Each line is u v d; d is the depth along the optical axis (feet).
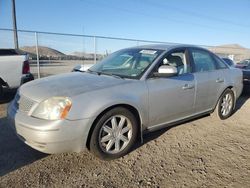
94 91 11.89
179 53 15.98
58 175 11.12
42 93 11.75
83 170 11.55
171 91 14.34
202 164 12.34
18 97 12.78
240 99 26.99
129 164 12.17
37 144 11.09
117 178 11.01
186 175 11.35
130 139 12.92
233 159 12.92
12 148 13.47
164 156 13.03
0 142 14.16
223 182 10.89
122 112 12.41
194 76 16.02
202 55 17.46
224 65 19.06
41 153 12.96
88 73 15.19
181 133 16.07
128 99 12.42
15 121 11.71
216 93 17.75
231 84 18.74
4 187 10.18
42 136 10.78
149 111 13.51
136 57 15.31
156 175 11.30
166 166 12.07
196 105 16.31
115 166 11.97
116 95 12.12
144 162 12.39
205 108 17.29
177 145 14.34
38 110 11.28
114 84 12.72
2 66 22.54
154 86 13.64
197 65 16.75
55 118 10.89
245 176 11.40
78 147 11.41
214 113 18.49
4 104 22.30
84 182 10.66
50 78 14.23
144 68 14.06
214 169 11.91
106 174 11.28
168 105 14.39
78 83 12.73
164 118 14.47
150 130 14.07
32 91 12.20
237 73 19.70
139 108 12.96
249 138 15.70
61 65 39.01
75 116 11.05
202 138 15.44
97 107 11.46
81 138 11.27
